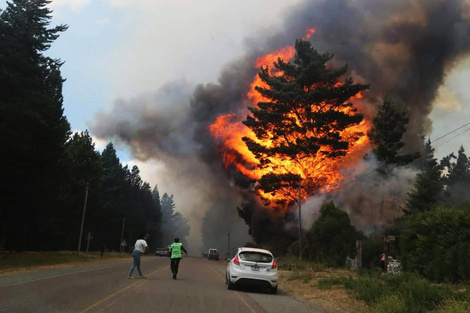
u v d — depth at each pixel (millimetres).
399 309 9859
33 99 37219
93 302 9688
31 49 39844
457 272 15828
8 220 48844
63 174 46656
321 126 54250
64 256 39844
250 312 9781
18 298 9875
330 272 26234
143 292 12086
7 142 34688
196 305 10195
